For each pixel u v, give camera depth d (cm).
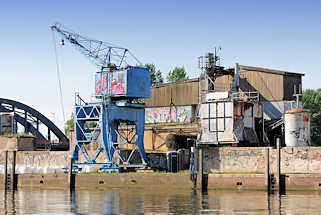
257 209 4234
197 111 7975
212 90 7525
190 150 6862
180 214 4028
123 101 6831
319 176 5497
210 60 7856
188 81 8319
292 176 5616
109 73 6944
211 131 6600
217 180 5944
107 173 6562
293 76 7519
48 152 7488
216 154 6162
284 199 4888
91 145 7325
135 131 7369
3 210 4403
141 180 6275
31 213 4197
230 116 6481
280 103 7381
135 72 6888
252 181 5759
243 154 6000
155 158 6881
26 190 6650
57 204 4800
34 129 10688
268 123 7050
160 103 8638
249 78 7681
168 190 6009
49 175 6894
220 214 4000
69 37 7119
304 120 6325
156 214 4047
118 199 5116
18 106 10369
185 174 6059
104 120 6769
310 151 5662
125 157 6856
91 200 5084
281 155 5806
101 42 7081
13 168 7225
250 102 6750
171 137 7088
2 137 7912
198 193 5600
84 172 6850
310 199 4869
